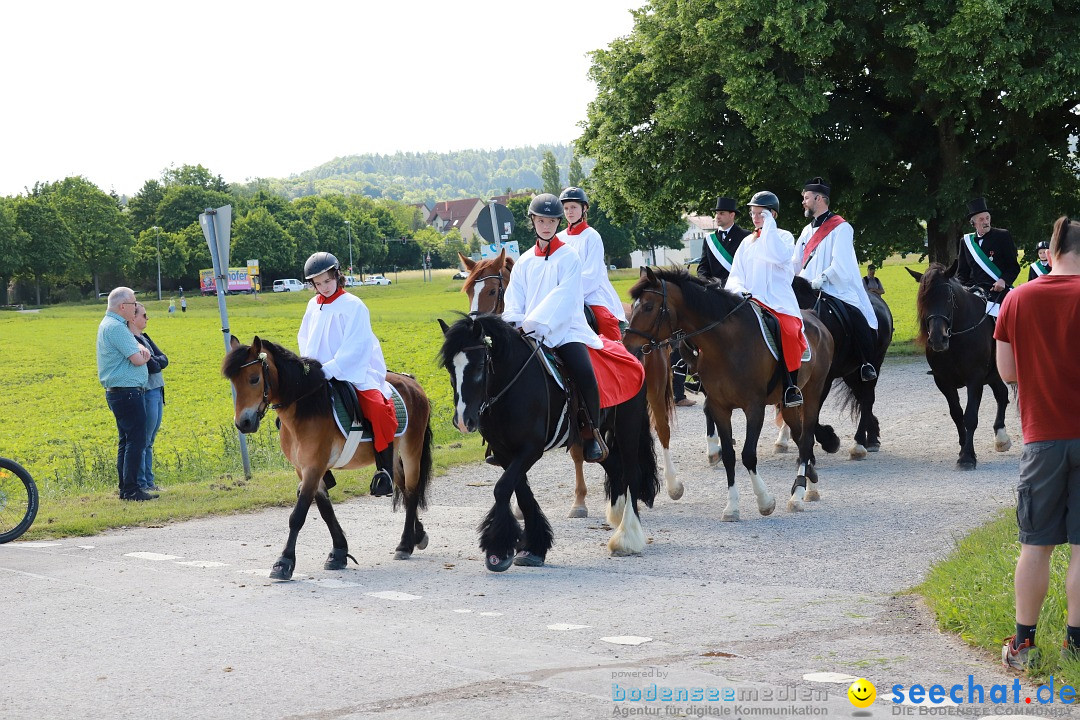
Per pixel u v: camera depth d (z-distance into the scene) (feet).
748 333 35.14
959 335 42.86
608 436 31.58
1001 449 46.32
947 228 86.28
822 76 78.89
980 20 71.26
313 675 18.71
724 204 46.34
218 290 44.86
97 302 366.84
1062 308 17.57
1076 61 72.23
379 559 31.86
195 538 35.65
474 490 45.03
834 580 26.58
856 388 46.75
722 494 40.37
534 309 30.35
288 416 28.94
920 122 86.79
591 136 95.14
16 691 18.35
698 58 83.05
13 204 363.56
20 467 35.99
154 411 45.24
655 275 34.96
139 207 465.47
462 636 21.48
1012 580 21.66
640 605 24.30
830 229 44.37
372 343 31.14
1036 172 86.43
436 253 569.23
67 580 28.45
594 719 15.92
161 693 17.97
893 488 39.22
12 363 153.17
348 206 568.82
